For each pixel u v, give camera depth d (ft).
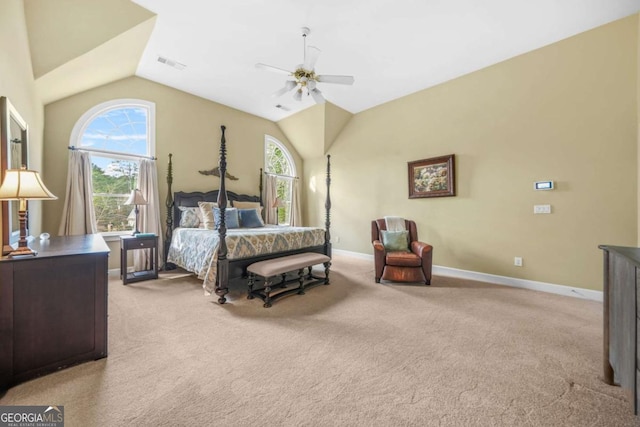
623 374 4.19
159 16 8.96
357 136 17.76
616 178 9.23
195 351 6.10
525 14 8.82
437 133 13.82
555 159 10.38
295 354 6.01
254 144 18.60
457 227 13.10
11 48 6.38
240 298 9.75
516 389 4.88
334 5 8.38
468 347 6.37
